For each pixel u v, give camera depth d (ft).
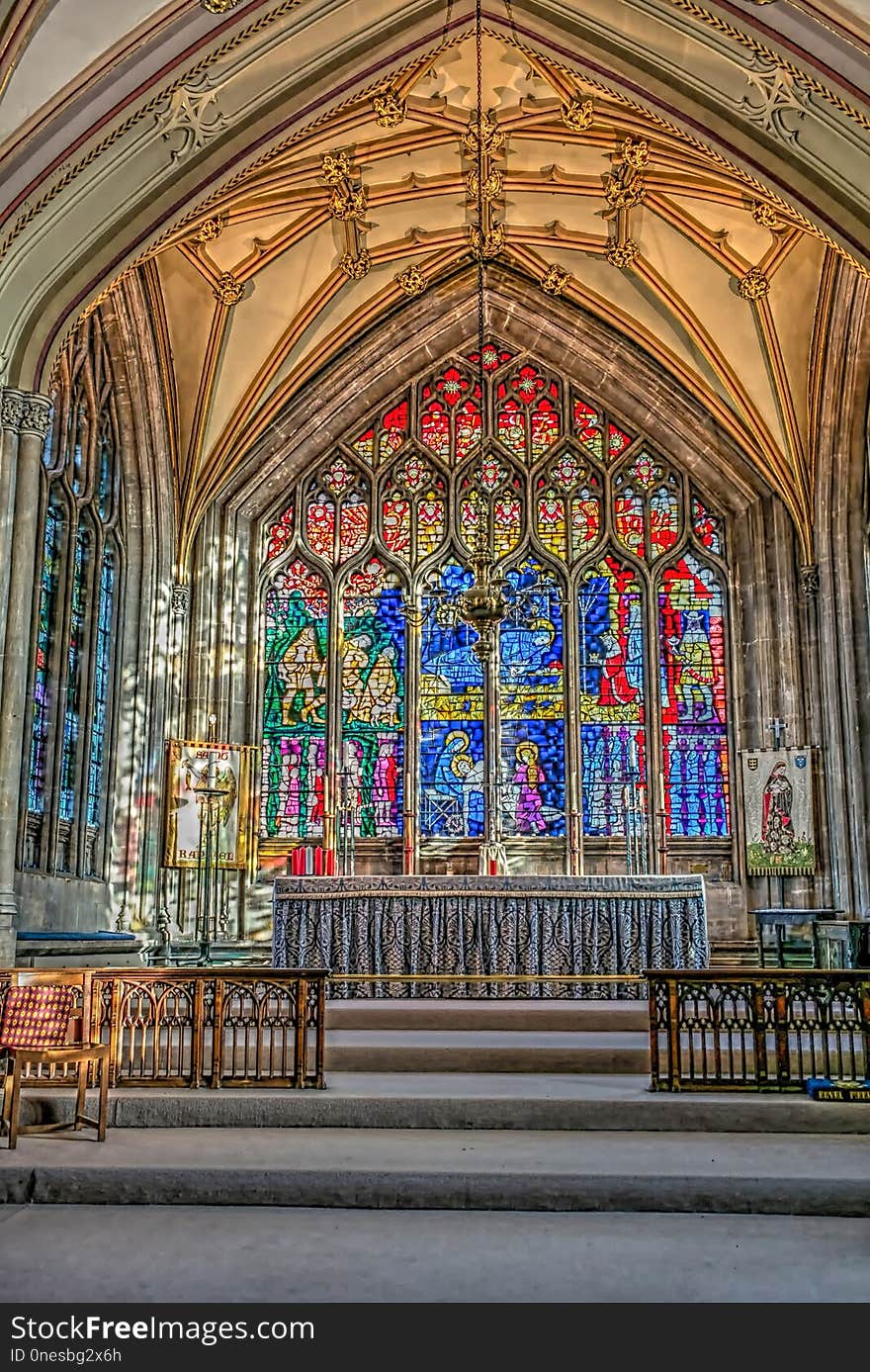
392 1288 16.24
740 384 58.44
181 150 40.75
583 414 64.03
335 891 43.27
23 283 40.37
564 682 61.31
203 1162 21.58
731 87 39.93
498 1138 24.08
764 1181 20.45
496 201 56.34
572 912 43.11
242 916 58.59
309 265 56.70
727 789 60.08
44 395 41.65
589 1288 16.29
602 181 53.62
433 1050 29.89
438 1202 20.67
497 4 41.19
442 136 51.52
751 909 58.18
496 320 63.72
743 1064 26.53
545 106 49.78
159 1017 27.40
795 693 58.18
